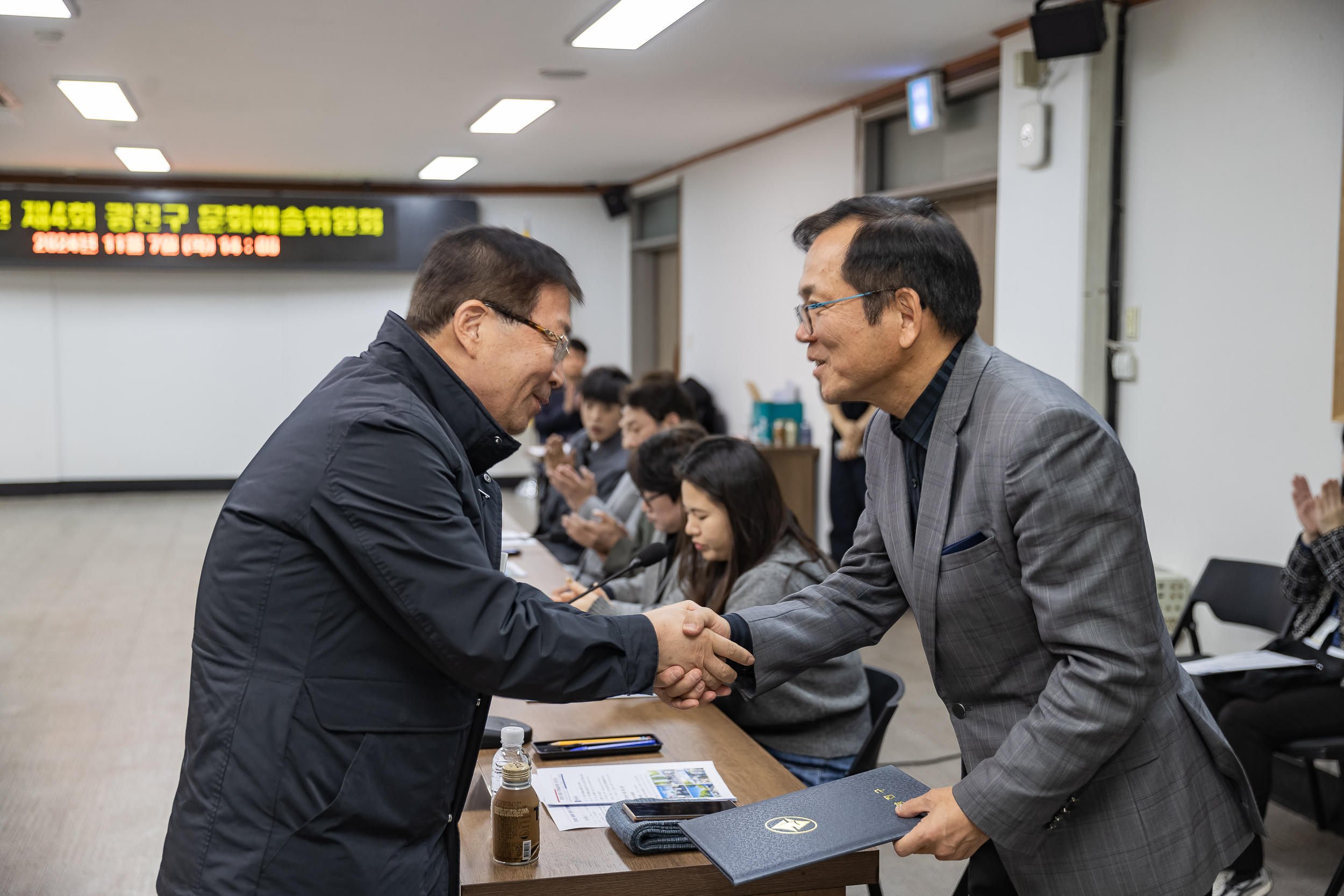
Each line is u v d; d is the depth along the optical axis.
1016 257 4.47
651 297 9.48
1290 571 2.87
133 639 5.00
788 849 1.27
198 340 9.66
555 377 1.45
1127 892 1.36
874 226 1.40
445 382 1.37
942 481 1.41
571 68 5.20
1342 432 3.29
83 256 8.85
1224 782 1.46
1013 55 4.50
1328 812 3.14
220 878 1.20
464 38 4.67
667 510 2.78
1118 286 4.16
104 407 9.55
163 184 9.00
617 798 1.67
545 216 9.52
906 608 1.72
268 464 1.28
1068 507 1.27
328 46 4.80
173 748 3.69
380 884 1.25
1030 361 4.41
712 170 7.70
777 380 6.88
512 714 2.10
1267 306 3.54
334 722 1.24
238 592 1.25
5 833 3.02
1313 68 3.37
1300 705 2.69
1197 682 2.93
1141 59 4.04
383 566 1.23
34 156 7.75
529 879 1.42
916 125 5.21
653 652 1.41
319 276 9.74
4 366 9.33
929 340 1.42
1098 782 1.37
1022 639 1.39
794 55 4.99
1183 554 3.90
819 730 2.13
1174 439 3.93
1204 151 3.78
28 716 3.98
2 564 6.58
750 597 2.15
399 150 7.55
